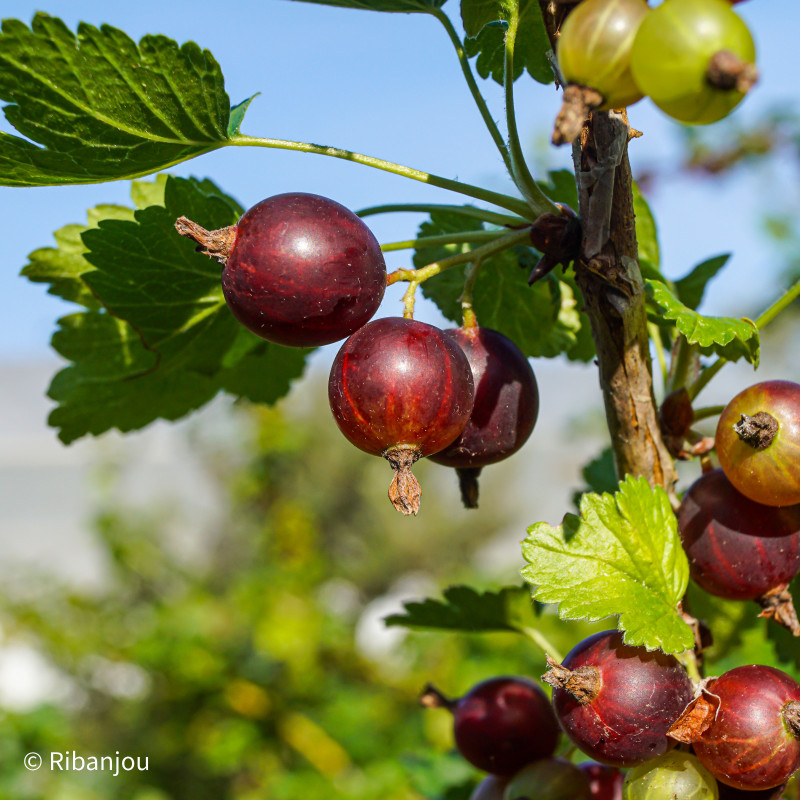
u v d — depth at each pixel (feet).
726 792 0.47
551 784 0.53
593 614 0.47
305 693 1.82
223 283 0.47
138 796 1.77
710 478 0.51
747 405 0.48
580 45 0.40
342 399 0.45
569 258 0.49
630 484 0.49
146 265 0.58
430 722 1.49
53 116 0.50
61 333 0.67
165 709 1.87
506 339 0.51
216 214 0.57
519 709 0.55
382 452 0.46
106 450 3.10
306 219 0.46
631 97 0.41
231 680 1.82
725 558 0.49
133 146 0.52
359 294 0.46
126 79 0.49
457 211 0.54
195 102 0.50
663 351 0.62
